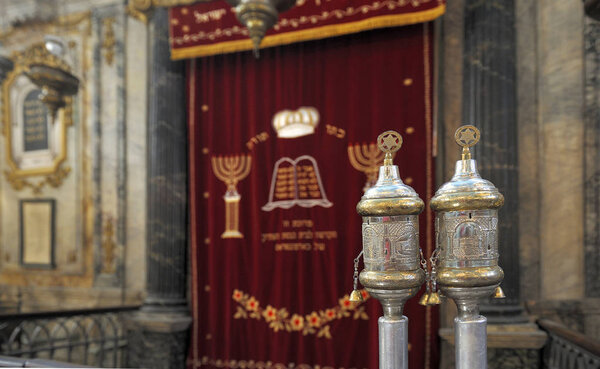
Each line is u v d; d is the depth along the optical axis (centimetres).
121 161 529
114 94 545
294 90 434
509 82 368
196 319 449
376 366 377
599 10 284
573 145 380
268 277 431
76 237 562
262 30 212
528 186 390
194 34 439
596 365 251
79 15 567
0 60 374
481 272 94
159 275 455
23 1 601
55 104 333
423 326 378
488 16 371
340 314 404
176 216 460
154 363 438
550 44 390
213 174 457
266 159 440
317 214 417
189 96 470
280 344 421
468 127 106
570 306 372
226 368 436
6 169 617
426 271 107
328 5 396
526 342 340
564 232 379
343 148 415
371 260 101
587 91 377
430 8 362
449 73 412
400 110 396
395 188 101
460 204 96
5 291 593
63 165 577
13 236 609
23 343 521
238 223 445
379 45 406
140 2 464
